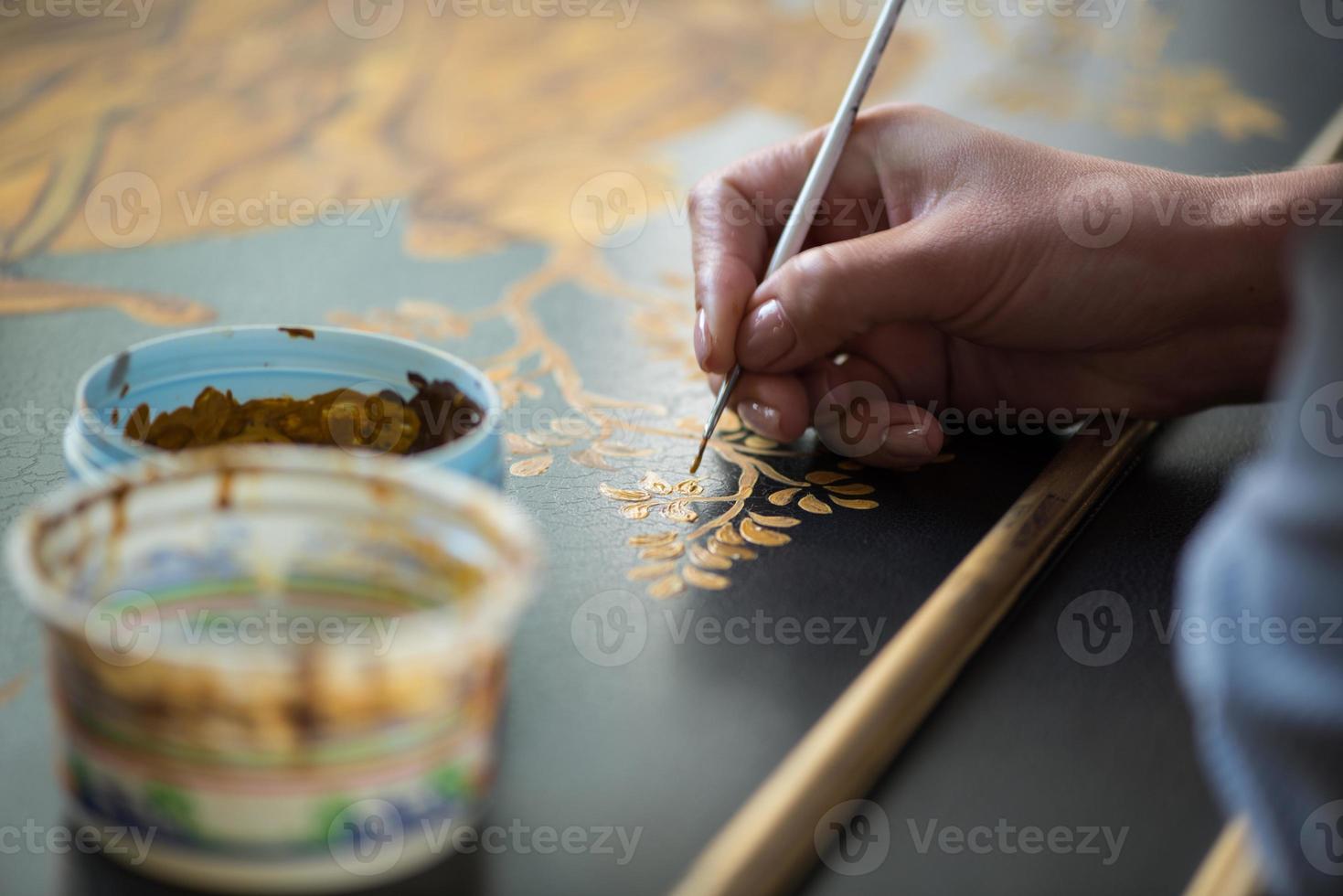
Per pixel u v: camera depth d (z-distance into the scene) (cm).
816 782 58
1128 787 59
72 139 91
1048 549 66
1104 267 70
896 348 74
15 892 55
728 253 74
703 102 106
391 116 98
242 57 106
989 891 57
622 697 61
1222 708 55
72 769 55
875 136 74
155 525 57
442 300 80
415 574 58
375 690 54
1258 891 56
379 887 56
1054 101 110
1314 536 54
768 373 72
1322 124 109
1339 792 54
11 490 67
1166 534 68
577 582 65
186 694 54
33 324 76
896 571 66
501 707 60
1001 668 63
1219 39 130
